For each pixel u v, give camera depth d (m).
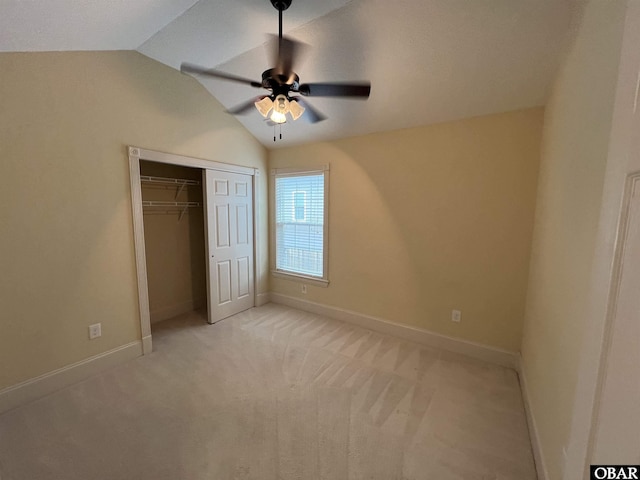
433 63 2.15
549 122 2.05
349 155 3.33
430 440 1.76
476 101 2.40
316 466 1.58
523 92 2.20
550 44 1.77
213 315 3.50
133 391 2.21
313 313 3.83
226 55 2.50
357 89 1.82
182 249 3.81
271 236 4.16
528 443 1.75
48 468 1.54
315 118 2.51
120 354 2.58
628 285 0.62
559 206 1.59
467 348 2.78
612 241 0.69
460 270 2.77
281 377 2.40
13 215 1.96
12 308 1.99
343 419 1.93
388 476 1.52
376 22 1.91
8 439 1.74
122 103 2.48
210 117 3.22
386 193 3.12
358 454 1.66
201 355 2.75
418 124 2.84
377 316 3.31
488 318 2.66
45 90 2.05
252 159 3.80
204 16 2.01
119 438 1.75
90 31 1.92
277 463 1.59
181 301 3.84
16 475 1.50
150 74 2.65
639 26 0.62
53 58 2.07
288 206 3.97
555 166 1.76
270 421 1.90
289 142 3.72
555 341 1.45
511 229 2.49
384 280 3.22
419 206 2.93
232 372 2.47
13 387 2.00
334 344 2.99
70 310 2.26
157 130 2.74
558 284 1.48
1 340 1.95
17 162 1.95
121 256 2.56
